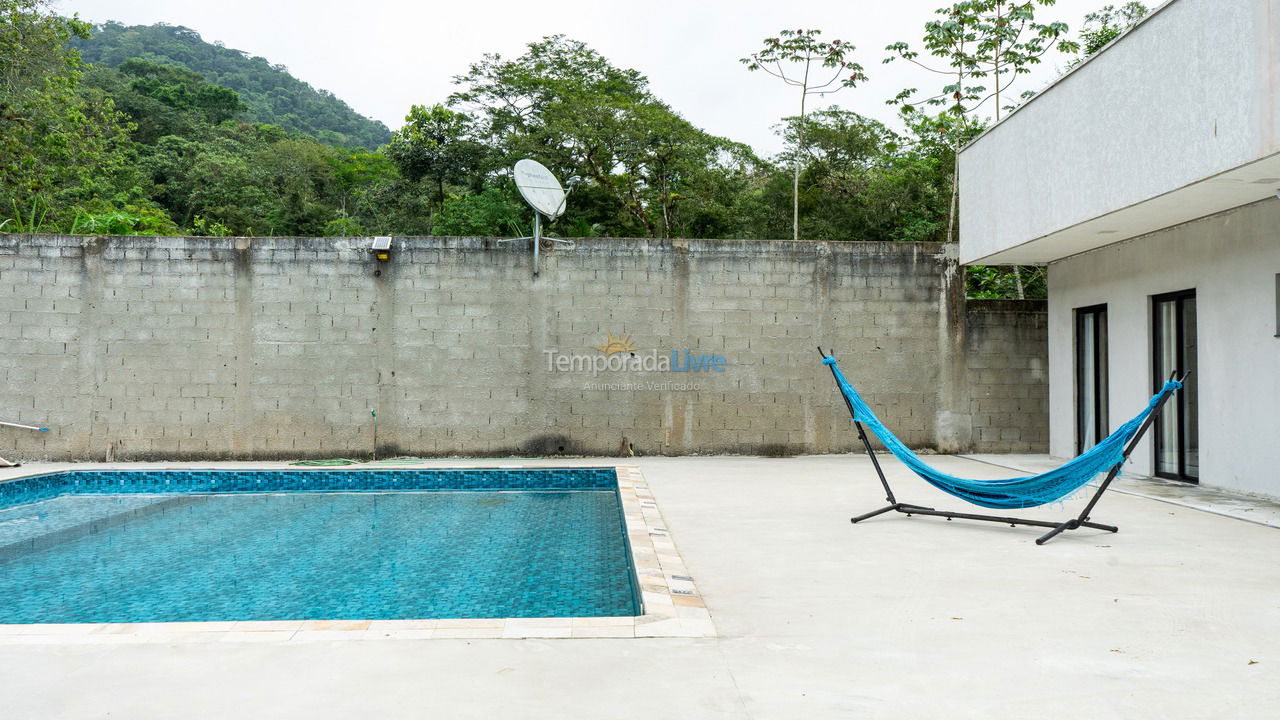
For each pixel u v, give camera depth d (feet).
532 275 29.71
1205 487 21.45
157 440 28.73
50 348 28.48
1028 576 12.41
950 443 30.60
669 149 78.23
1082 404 27.94
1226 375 20.56
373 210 98.07
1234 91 15.55
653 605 10.74
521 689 7.83
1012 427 30.81
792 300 30.32
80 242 28.58
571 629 9.76
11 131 54.65
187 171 118.73
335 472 26.02
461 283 29.53
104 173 90.79
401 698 7.61
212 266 28.86
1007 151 25.40
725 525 16.85
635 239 29.94
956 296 30.68
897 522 17.25
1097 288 26.27
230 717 7.18
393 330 29.35
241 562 16.11
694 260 30.12
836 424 30.40
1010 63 42.93
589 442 29.78
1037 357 30.91
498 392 29.60
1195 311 22.08
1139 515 17.66
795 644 9.21
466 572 15.29
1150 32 18.22
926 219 58.95
